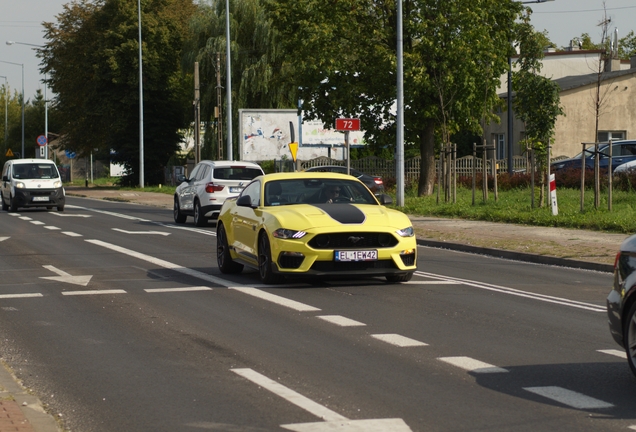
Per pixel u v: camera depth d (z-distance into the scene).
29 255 18.12
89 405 6.68
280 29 38.56
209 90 58.22
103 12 66.56
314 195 13.83
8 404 6.47
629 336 7.23
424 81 33.97
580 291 12.79
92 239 21.84
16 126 106.25
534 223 23.31
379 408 6.49
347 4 35.47
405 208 29.12
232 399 6.79
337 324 9.98
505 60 37.03
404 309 11.04
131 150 66.25
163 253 18.41
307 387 7.14
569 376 7.50
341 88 36.44
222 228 15.10
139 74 60.44
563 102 52.69
